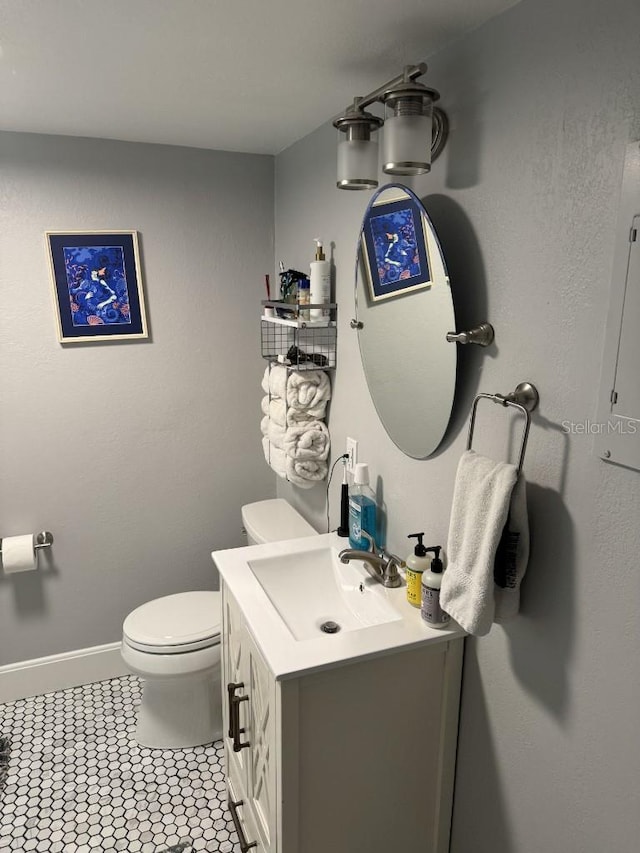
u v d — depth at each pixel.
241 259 2.71
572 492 1.19
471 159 1.39
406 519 1.81
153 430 2.71
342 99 1.87
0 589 2.59
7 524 2.56
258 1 1.22
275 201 2.70
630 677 1.10
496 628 1.42
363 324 1.87
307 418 2.34
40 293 2.43
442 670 1.53
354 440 2.12
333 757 1.46
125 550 2.77
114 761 2.35
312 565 1.96
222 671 2.04
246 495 2.95
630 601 1.09
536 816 1.35
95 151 2.40
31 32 1.39
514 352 1.31
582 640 1.19
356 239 1.98
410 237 1.56
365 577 1.77
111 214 2.47
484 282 1.39
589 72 1.08
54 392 2.52
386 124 1.37
